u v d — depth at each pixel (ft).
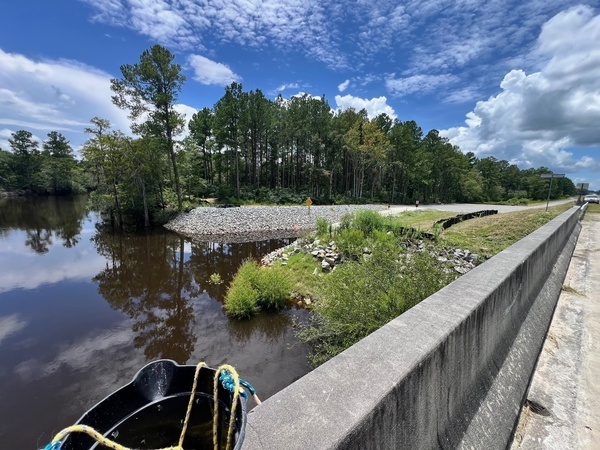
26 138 172.45
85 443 1.85
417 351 3.53
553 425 5.86
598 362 8.00
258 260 43.24
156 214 82.02
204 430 2.40
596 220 45.96
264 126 118.11
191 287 34.30
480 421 4.83
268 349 20.36
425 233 32.78
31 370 18.81
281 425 2.41
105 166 75.61
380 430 2.73
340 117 135.03
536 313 9.46
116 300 30.58
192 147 121.49
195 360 19.69
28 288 34.30
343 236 33.86
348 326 14.76
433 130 169.07
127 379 18.02
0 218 93.50
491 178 212.64
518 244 10.65
